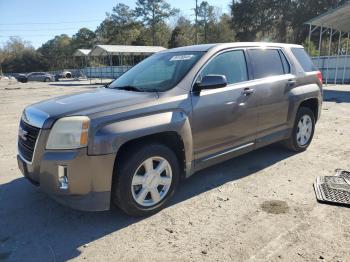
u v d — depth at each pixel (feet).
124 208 12.01
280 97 17.30
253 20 176.04
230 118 14.76
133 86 14.69
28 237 11.49
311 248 10.36
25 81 156.56
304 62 19.77
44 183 11.41
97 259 10.20
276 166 17.62
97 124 11.04
